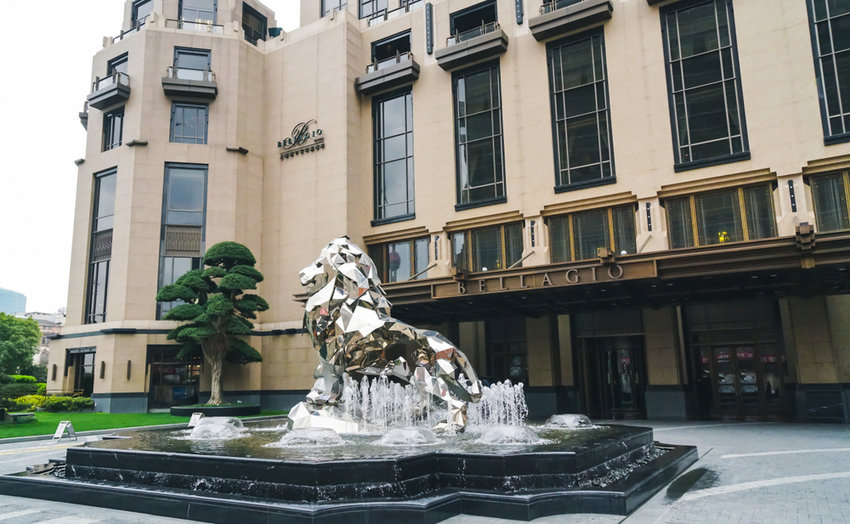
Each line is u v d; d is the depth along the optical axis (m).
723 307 23.64
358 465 7.24
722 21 22.81
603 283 19.25
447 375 11.88
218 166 31.94
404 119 30.67
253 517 6.97
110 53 34.03
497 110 27.64
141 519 7.63
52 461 10.91
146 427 22.36
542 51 26.58
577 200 24.72
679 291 20.91
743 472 10.57
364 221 30.83
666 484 9.50
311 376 29.98
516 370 27.41
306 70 32.94
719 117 22.39
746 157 21.38
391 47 32.62
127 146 31.47
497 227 26.95
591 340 26.30
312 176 31.64
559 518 7.28
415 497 7.42
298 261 31.31
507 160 26.69
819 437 15.72
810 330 20.91
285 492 7.21
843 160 19.73
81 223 33.16
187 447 9.31
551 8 26.59
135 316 29.77
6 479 9.76
